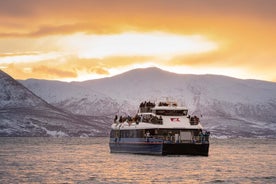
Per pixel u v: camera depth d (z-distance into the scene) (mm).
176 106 150250
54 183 101750
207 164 137875
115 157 157250
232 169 130625
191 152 145750
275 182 105875
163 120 147375
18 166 138125
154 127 147000
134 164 134500
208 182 104688
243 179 110188
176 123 146875
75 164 143375
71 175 115188
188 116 149250
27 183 101938
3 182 103438
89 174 116938
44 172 121938
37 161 156750
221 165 139125
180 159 145500
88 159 162250
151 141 147500
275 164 149750
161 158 145875
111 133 177875
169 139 144625
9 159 166500
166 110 148875
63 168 131375
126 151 165125
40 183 101812
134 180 106188
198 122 148375
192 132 146750
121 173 117812
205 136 146875
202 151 146500
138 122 155500
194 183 102812
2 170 126875
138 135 154625
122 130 167625
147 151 151000
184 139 145750
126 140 163750
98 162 147250
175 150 144250
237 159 170375
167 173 117438
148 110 155375
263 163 153750
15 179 108125
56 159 165500
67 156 182125
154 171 120625
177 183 102375
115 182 103250
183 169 124938
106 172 120250
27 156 183750
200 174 116875
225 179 109625
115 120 177125
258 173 122688
